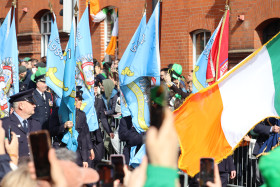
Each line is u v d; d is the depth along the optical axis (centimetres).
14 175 628
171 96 1977
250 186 1856
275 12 2578
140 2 3186
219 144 1266
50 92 2030
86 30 2016
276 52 1351
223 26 1930
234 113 1294
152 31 1709
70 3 2077
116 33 3356
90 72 2009
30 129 1453
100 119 2169
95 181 699
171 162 381
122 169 550
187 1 2966
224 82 1295
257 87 1338
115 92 2362
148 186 381
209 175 511
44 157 436
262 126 1736
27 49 3928
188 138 1213
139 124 1666
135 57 1708
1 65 2016
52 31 1911
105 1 3372
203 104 1247
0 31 2089
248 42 2683
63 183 435
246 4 2684
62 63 1909
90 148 1841
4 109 1983
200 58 1967
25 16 3916
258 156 1755
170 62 3062
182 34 3003
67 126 1694
